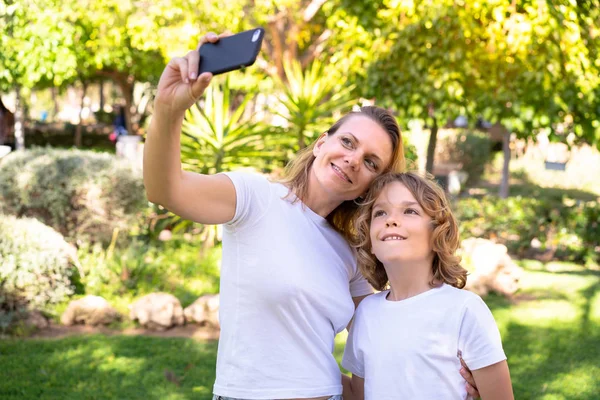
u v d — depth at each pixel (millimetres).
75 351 4984
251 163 8281
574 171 20312
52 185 7098
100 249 7102
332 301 2051
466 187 18062
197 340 5336
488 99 7777
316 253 2053
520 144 21188
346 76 8742
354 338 2186
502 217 9047
